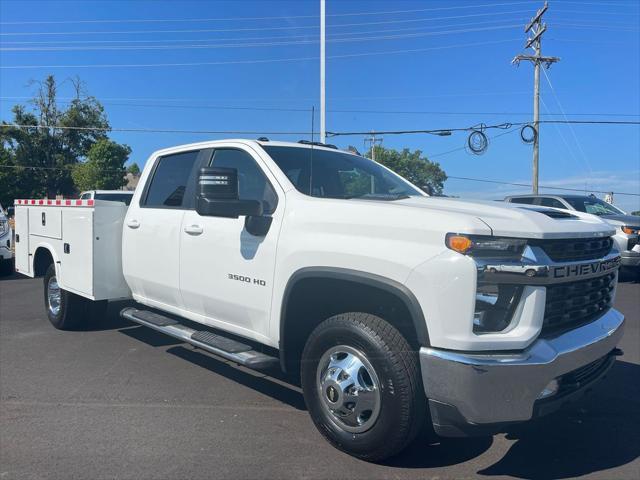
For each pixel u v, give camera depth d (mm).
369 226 3414
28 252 7457
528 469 3533
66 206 6355
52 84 53281
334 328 3533
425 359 3088
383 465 3557
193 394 4820
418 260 3129
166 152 5512
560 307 3322
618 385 5109
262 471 3459
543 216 3418
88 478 3369
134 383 5098
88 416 4324
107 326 7316
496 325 3090
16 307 8820
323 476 3404
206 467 3506
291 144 4738
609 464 3607
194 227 4711
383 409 3299
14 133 51812
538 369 3006
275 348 4188
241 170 4590
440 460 3633
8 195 49719
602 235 3688
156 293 5387
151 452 3709
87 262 5934
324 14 17031
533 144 27078
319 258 3607
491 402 2965
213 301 4555
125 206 6035
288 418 4309
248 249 4176
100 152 47719
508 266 3025
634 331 7227
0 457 3633
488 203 3793
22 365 5637
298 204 3902
